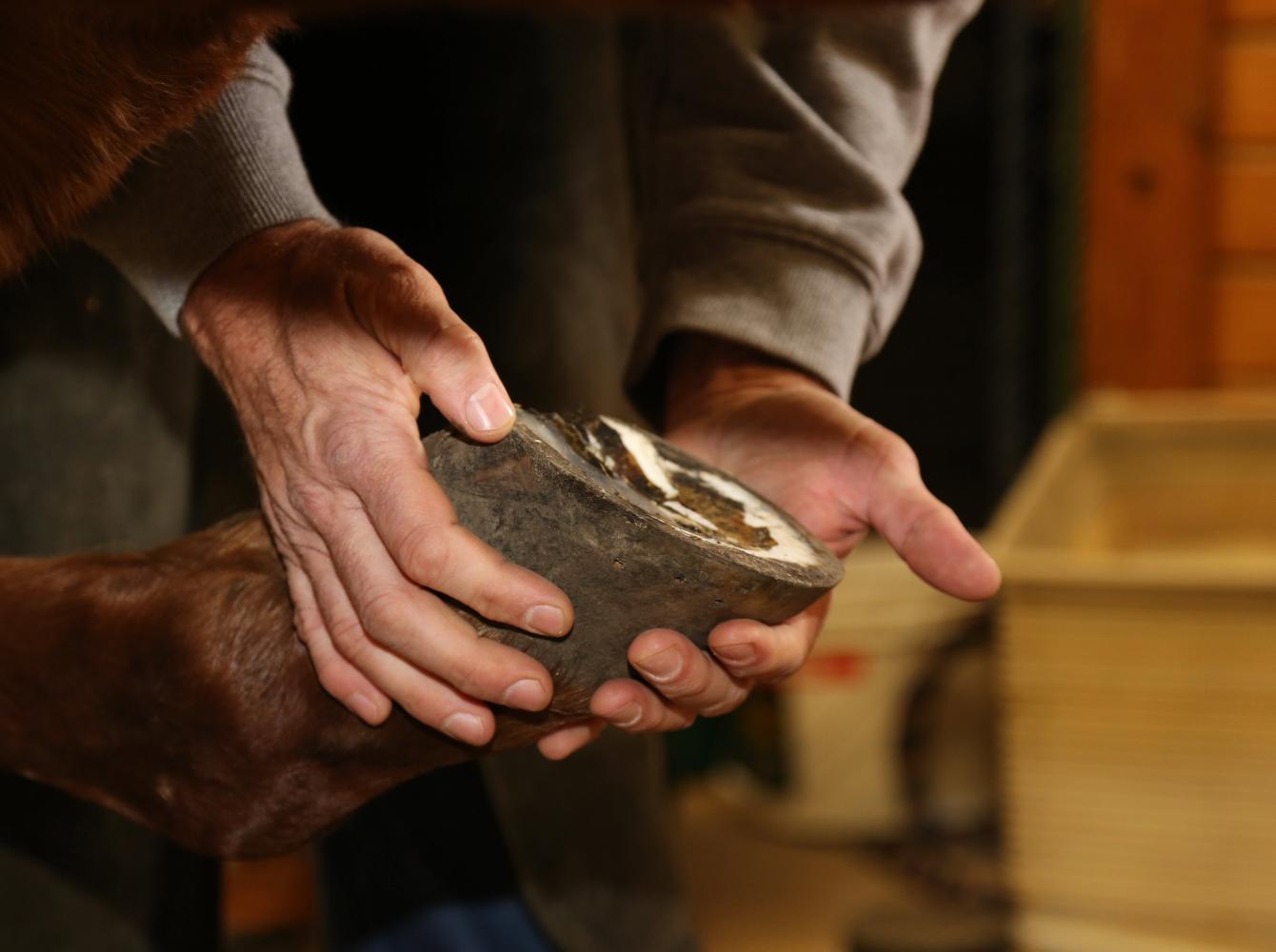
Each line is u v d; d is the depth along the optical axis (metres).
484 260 0.85
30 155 0.40
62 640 0.58
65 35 0.34
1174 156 1.80
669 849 1.00
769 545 0.53
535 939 0.95
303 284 0.55
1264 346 1.84
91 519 0.86
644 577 0.48
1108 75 1.78
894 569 1.66
